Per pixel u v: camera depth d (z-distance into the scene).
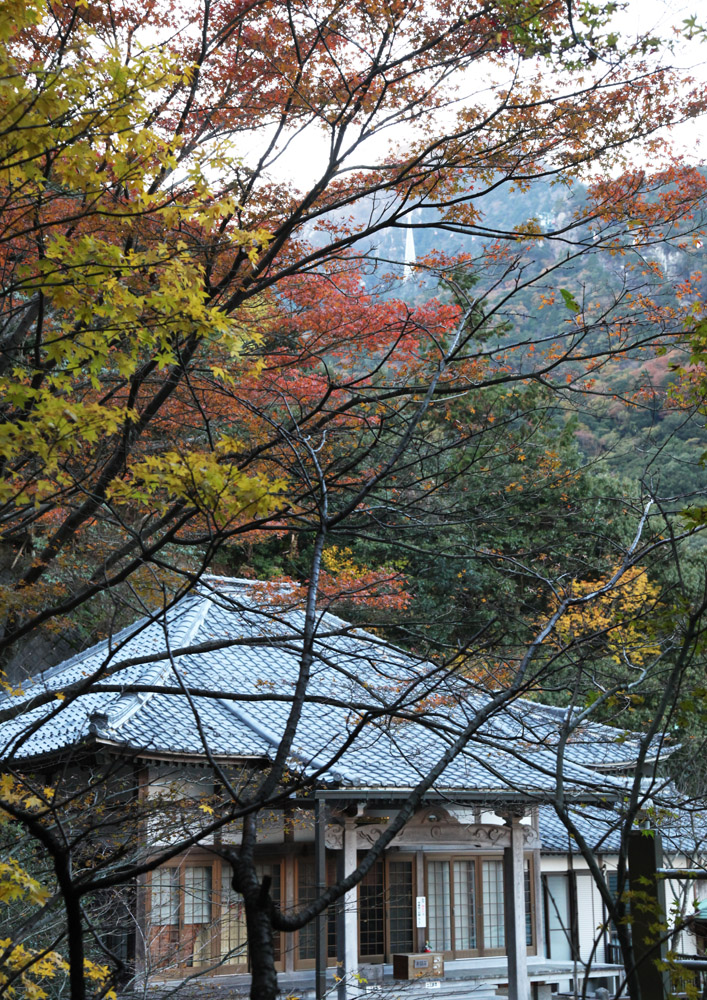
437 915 16.58
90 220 5.98
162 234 6.35
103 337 4.80
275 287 8.01
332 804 13.74
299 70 7.18
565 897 18.61
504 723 15.12
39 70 3.95
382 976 15.38
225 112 7.34
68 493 6.07
